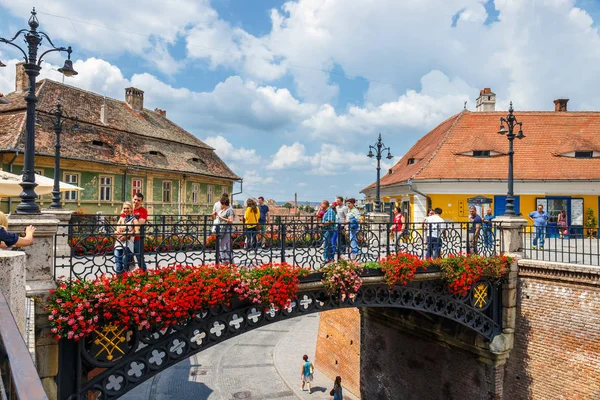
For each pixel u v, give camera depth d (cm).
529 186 2117
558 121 2452
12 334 179
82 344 664
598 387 1011
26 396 135
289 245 1353
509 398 1181
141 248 744
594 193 2098
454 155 2302
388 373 1609
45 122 2495
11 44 662
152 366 734
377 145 1744
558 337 1091
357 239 1012
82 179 2528
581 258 1273
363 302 988
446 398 1341
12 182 1163
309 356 2441
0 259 338
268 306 832
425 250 1129
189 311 741
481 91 2880
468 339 1233
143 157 3012
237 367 2300
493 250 1198
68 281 671
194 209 3462
